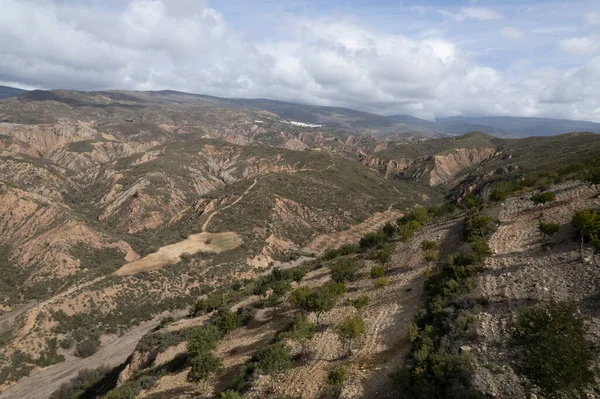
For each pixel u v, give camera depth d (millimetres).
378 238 61656
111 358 55469
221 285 79562
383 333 25922
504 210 48062
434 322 23125
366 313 31031
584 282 21516
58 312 64125
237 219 106500
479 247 31312
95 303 68062
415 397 16125
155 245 100000
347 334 24859
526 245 31719
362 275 43469
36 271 82938
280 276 57500
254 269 85938
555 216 37594
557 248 28750
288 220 113688
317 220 117625
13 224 102750
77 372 52719
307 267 62906
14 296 76562
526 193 57062
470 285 25859
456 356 17547
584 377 12078
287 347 27422
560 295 20906
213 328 36094
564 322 12938
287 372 24703
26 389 50250
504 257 30172
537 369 12891
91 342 61344
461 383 15742
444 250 42438
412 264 41500
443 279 29562
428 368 17406
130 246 101375
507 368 15742
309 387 22047
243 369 26391
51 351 58250
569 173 63469
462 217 57156
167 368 33969
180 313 70750
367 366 22031
